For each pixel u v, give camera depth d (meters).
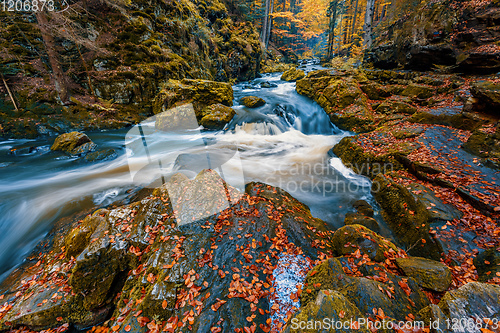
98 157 7.20
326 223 4.82
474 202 4.04
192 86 11.12
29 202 4.95
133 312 2.63
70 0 9.96
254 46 23.17
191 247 3.20
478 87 6.22
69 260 3.42
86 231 3.58
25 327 2.78
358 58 20.17
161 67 11.48
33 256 3.84
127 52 10.93
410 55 13.18
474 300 2.14
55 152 7.68
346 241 3.57
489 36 9.84
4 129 8.73
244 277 2.88
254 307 2.54
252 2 26.94
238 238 3.42
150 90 11.01
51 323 2.81
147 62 11.30
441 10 11.89
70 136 7.79
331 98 11.49
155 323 2.45
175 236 3.33
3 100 8.85
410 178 5.45
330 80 13.00
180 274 2.86
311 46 52.88
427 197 4.44
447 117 7.07
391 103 10.15
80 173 6.37
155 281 2.87
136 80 10.64
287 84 18.22
